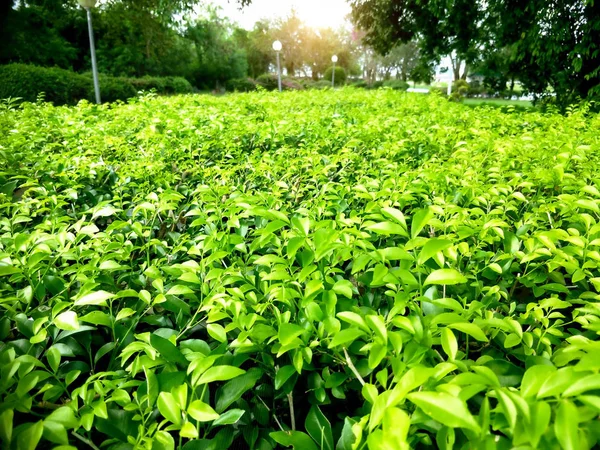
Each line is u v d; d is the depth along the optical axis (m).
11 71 13.10
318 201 2.41
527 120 5.91
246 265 1.84
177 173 3.81
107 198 2.88
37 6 28.58
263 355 1.33
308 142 4.53
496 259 1.77
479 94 32.38
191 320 1.48
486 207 2.40
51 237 1.79
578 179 2.73
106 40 33.62
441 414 0.72
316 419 1.20
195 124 5.18
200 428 1.21
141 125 5.27
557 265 1.66
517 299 1.94
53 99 14.16
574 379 0.74
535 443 0.66
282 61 68.38
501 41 10.62
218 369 1.03
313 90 12.98
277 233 2.28
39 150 4.03
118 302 1.78
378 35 17.81
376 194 2.30
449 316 1.11
